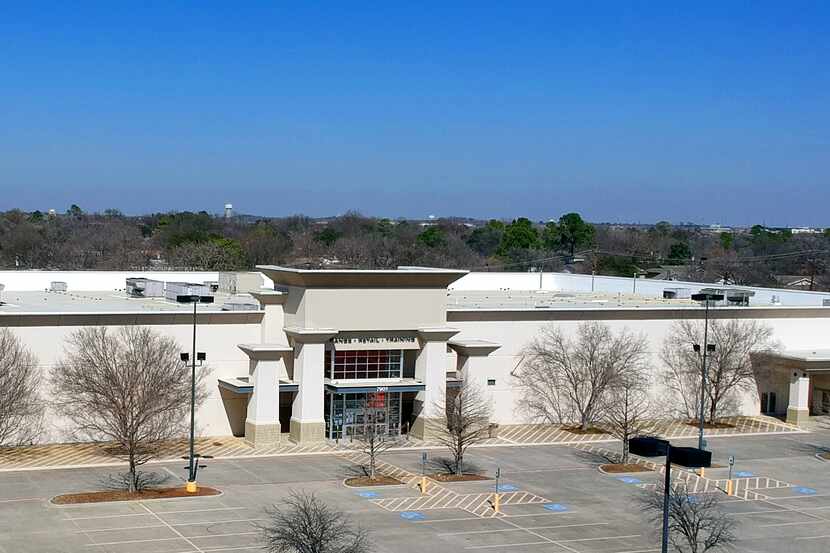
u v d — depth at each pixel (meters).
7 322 66.44
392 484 60.94
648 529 53.06
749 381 87.44
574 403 81.69
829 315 90.44
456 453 64.69
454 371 79.25
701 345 84.75
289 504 55.19
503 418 80.06
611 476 64.94
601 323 82.50
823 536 53.44
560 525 53.50
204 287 82.12
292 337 72.19
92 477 60.16
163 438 67.56
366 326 73.00
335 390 71.75
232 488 58.69
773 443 77.50
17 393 66.06
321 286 71.50
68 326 67.94
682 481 64.31
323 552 43.09
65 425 67.94
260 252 186.75
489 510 56.00
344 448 70.38
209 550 46.94
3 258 177.00
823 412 90.06
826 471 68.69
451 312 78.38
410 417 76.00
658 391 84.56
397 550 48.22
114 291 93.38
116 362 66.75
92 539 48.16
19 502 54.34
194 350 58.91
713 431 81.38
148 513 52.97
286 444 70.94
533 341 80.69
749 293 95.38
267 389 70.38
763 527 54.75
